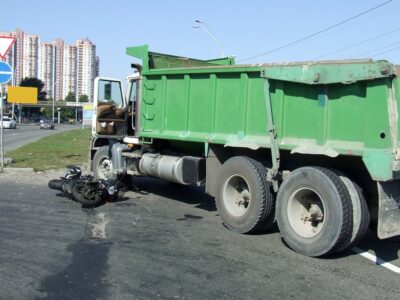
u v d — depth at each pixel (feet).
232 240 23.63
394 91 19.39
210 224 27.17
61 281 17.21
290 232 21.85
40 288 16.52
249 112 25.59
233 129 26.66
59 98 457.68
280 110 23.70
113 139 39.65
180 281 17.48
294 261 20.36
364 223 20.59
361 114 20.48
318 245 20.65
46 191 36.88
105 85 39.78
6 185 39.52
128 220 27.63
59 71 454.40
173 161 31.78
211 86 28.07
